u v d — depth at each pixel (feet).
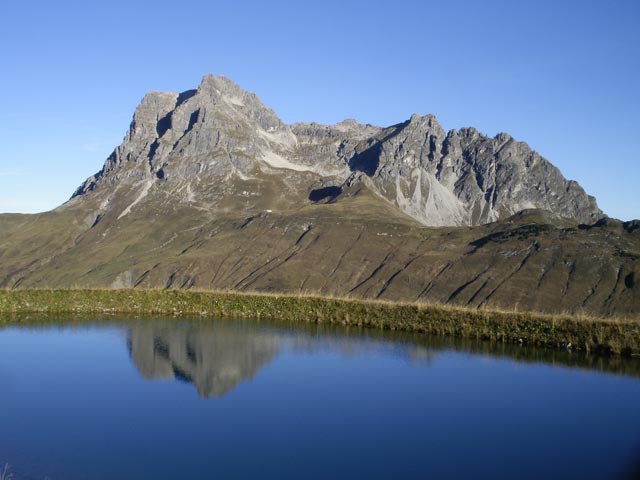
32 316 173.27
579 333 134.21
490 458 74.95
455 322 148.87
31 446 78.48
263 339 142.41
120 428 84.48
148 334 148.05
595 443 79.77
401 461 74.38
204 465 73.10
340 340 140.46
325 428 84.23
